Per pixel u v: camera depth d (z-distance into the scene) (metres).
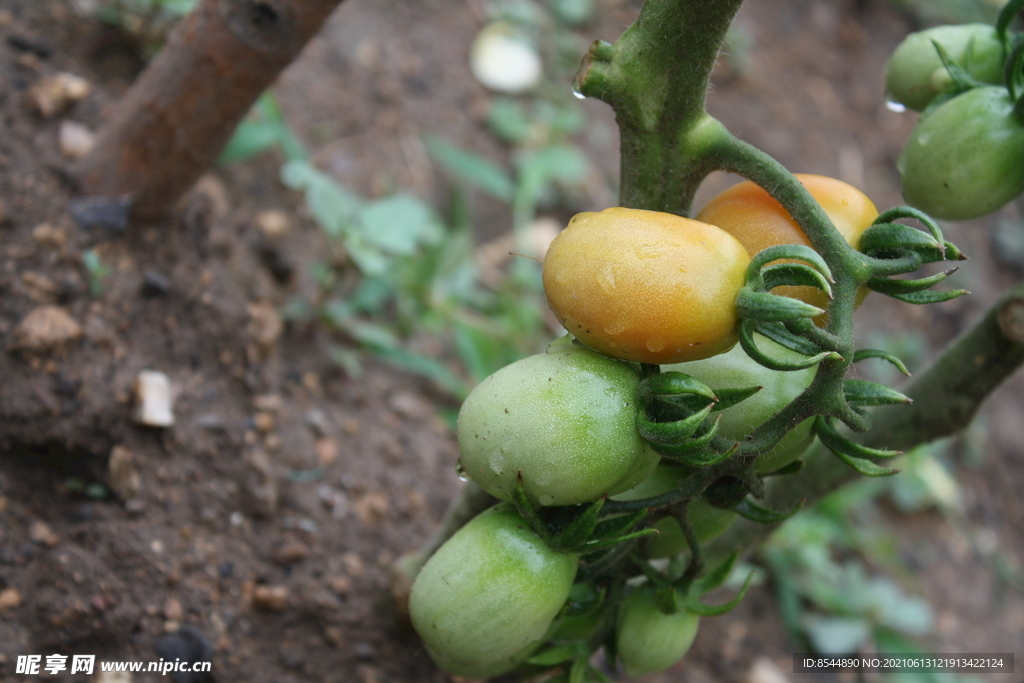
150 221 0.57
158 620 0.51
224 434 0.54
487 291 0.84
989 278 1.12
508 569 0.42
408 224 0.69
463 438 0.41
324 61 0.87
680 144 0.42
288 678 0.52
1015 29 1.36
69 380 0.52
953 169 0.43
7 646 0.49
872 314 1.01
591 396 0.40
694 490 0.41
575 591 0.46
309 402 0.62
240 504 0.54
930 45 0.45
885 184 1.15
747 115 1.13
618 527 0.42
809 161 1.12
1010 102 0.43
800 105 1.18
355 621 0.53
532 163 0.89
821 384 0.40
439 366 0.68
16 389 0.51
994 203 0.43
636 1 1.20
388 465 0.62
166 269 0.56
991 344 0.46
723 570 0.45
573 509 0.42
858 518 0.85
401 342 0.73
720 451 0.40
